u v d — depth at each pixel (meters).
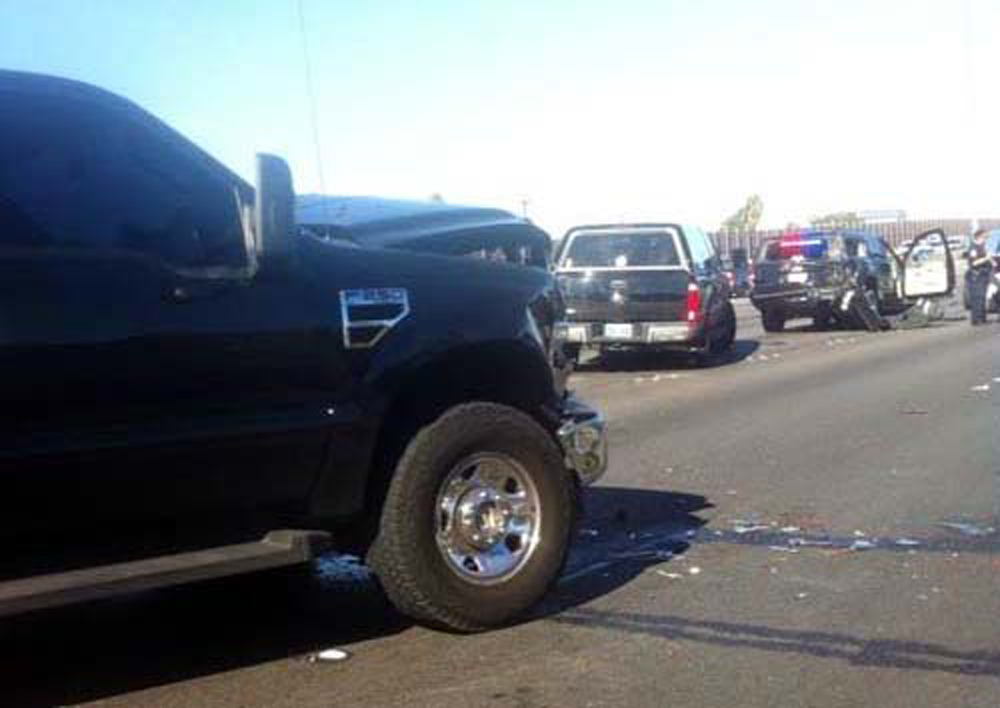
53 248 4.59
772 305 24.89
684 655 5.28
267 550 5.04
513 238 7.64
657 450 10.75
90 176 4.74
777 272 24.77
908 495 8.46
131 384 4.69
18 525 4.52
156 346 4.73
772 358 19.30
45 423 4.50
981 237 25.02
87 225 4.70
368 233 6.73
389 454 5.61
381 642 5.60
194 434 4.83
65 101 4.73
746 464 9.92
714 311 18.75
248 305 5.01
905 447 10.39
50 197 4.63
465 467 5.61
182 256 4.91
